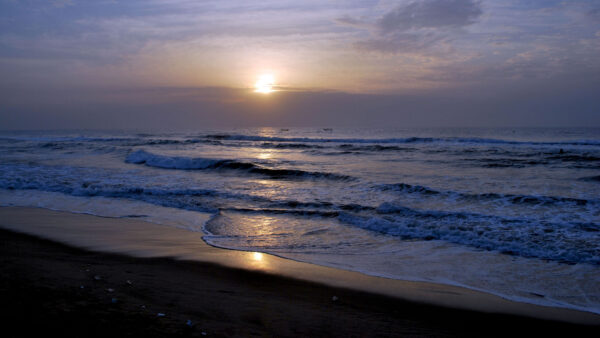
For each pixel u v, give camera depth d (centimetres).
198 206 1152
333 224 949
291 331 401
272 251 735
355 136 6862
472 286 565
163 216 1037
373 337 398
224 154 2875
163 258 675
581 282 575
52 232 855
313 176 1714
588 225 855
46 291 461
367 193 1322
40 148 3428
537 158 2355
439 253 725
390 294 532
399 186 1361
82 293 462
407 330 421
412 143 4003
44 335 343
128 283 520
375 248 760
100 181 1555
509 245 750
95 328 365
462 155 2609
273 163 2209
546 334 424
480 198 1190
